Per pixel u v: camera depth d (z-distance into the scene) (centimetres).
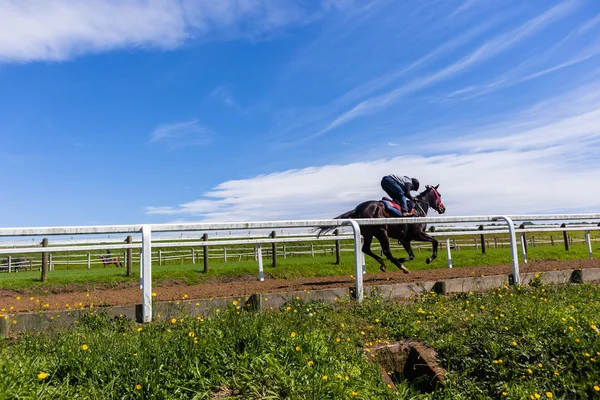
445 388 456
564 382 448
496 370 470
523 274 877
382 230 1055
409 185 1179
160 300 629
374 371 461
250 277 1461
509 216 860
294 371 422
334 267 1600
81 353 411
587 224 1268
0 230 513
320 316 589
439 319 590
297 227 685
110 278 1371
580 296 753
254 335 457
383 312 616
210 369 409
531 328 533
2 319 496
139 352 411
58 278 1370
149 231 568
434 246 1166
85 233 550
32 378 375
